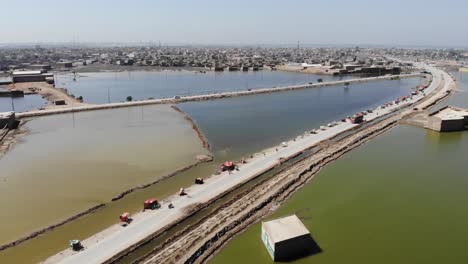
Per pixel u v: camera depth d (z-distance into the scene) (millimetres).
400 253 35094
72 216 40562
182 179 50750
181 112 95688
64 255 33156
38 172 52938
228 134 74688
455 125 78688
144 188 47781
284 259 33875
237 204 43375
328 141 69812
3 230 37781
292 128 80875
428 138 73938
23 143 67625
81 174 52031
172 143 66688
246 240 37031
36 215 40750
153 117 89250
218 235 37344
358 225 39906
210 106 106500
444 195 47500
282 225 36188
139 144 66125
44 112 92812
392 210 43469
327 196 46938
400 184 50906
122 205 43344
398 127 83438
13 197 45031
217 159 59312
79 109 97188
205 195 45094
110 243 35031
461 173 55094
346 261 33688
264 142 69562
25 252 34219
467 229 39438
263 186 48469
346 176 53594
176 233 37188
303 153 62938
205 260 33844
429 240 37406
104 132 74688
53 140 69188
